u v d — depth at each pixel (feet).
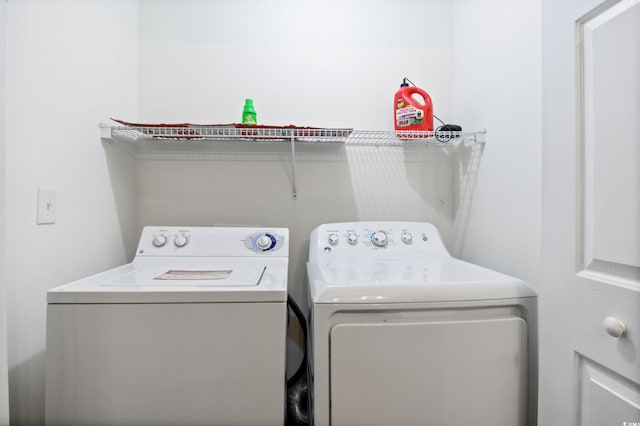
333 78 5.65
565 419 2.46
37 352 3.21
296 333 5.46
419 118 4.96
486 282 2.87
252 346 2.78
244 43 5.57
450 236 5.74
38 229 3.24
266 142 5.54
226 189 5.50
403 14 5.74
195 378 2.73
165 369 2.72
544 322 2.69
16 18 2.99
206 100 5.51
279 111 5.58
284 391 2.87
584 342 2.32
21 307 3.03
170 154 5.44
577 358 2.40
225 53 5.55
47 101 3.37
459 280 2.91
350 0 5.69
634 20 1.98
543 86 2.73
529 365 2.82
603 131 2.21
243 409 2.76
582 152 2.39
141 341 2.70
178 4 5.51
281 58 5.61
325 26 5.66
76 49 3.84
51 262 3.42
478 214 4.87
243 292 2.79
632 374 1.98
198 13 5.53
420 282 2.84
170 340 2.72
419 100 5.65
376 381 2.70
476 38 4.92
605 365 2.16
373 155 5.66
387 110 5.69
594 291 2.25
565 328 2.48
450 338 2.75
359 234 4.69
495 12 4.39
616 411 2.11
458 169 5.53
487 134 4.62
